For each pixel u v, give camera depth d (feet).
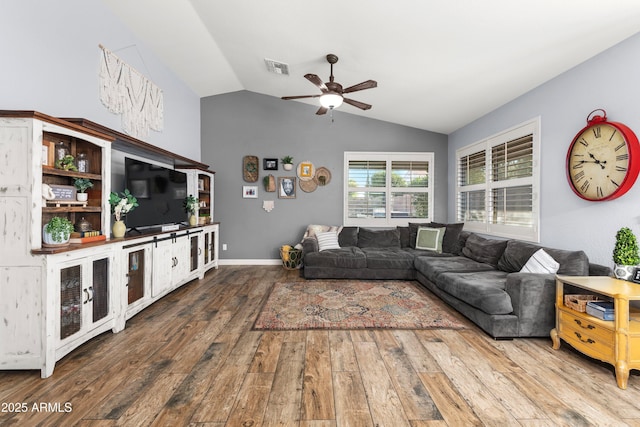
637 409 5.32
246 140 18.51
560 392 5.82
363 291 12.76
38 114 6.17
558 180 10.11
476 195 15.81
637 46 7.60
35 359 6.20
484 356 7.25
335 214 18.71
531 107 11.48
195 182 15.23
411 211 18.93
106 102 10.18
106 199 8.52
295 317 9.68
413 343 7.94
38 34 7.75
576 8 7.11
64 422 4.91
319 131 18.67
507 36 8.68
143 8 10.72
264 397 5.61
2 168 6.11
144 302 9.91
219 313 10.11
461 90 12.67
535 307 8.16
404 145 18.88
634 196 7.64
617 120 8.09
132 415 5.09
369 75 13.05
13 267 6.15
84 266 7.22
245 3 10.11
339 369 6.61
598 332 6.53
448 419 5.04
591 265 8.38
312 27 10.53
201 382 6.08
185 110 16.47
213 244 17.15
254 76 16.14
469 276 10.45
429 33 9.32
